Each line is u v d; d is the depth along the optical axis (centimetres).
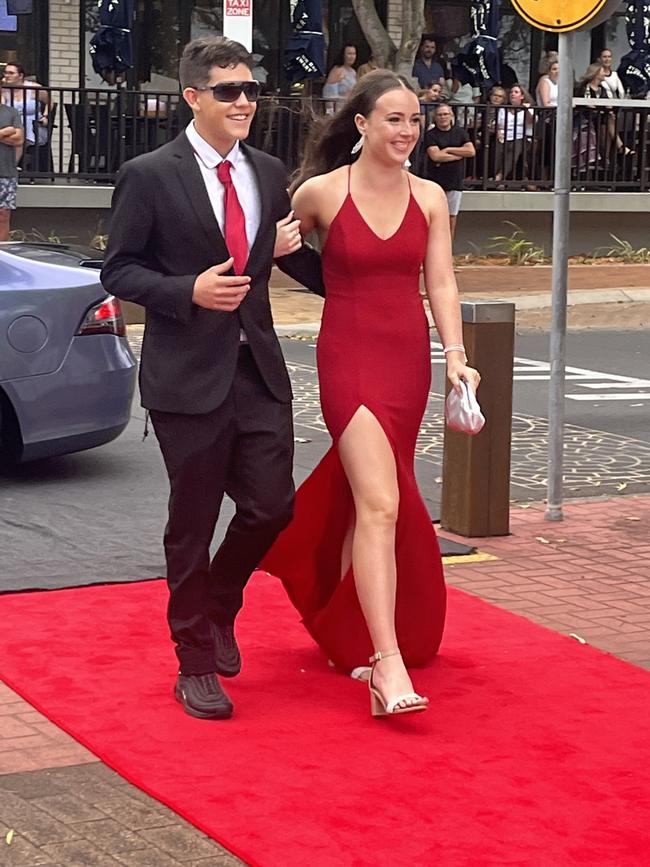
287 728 466
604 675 524
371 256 491
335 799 409
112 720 469
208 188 458
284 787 418
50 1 2086
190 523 470
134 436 973
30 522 736
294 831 388
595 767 438
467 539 723
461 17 2328
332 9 2245
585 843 384
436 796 413
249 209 463
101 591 618
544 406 1154
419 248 496
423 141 1905
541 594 632
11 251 841
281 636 564
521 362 1401
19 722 471
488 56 2081
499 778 427
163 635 559
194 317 458
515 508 800
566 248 748
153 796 412
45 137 1905
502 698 498
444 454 738
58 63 2106
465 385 493
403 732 464
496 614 597
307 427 1030
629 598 629
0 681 509
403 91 486
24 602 598
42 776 428
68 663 524
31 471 861
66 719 469
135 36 2153
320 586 524
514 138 2048
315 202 498
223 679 514
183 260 456
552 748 452
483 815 400
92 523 738
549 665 534
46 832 390
